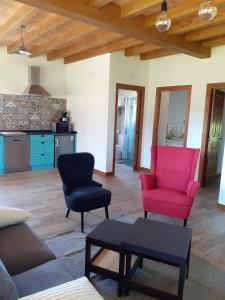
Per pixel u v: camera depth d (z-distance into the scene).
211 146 5.10
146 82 5.88
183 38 3.96
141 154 6.19
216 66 4.53
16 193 4.20
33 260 1.62
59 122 6.29
